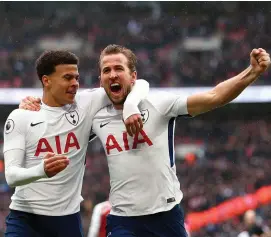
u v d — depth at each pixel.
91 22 29.91
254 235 9.95
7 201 20.58
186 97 4.24
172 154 4.37
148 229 4.23
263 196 19.22
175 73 26.73
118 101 4.31
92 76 26.27
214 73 26.59
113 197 4.34
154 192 4.23
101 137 4.41
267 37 28.47
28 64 26.97
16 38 28.58
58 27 29.42
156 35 29.05
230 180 22.23
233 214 18.95
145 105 4.33
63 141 4.48
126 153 4.27
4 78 26.03
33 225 4.49
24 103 4.56
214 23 29.67
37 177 4.00
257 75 4.00
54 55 4.48
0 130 25.78
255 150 24.34
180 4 30.98
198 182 21.98
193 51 28.30
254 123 26.61
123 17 30.33
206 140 25.45
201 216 19.09
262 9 30.09
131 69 4.36
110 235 4.33
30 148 4.46
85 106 4.54
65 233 4.51
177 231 4.28
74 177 4.53
